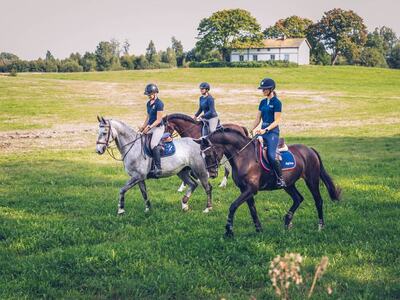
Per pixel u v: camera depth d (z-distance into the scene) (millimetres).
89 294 7164
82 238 9625
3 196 13750
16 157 21688
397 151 22062
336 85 66438
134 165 11562
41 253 8766
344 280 7469
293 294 6992
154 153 11539
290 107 45625
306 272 7734
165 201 12883
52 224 10664
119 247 8867
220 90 57875
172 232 10070
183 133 13719
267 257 8398
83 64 110375
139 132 11969
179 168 11820
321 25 127000
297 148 10055
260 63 93562
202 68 90375
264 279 7566
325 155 21031
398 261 8109
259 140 9453
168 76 76875
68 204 12609
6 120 36219
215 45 111500
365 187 14070
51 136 29656
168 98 50250
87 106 44188
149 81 69375
